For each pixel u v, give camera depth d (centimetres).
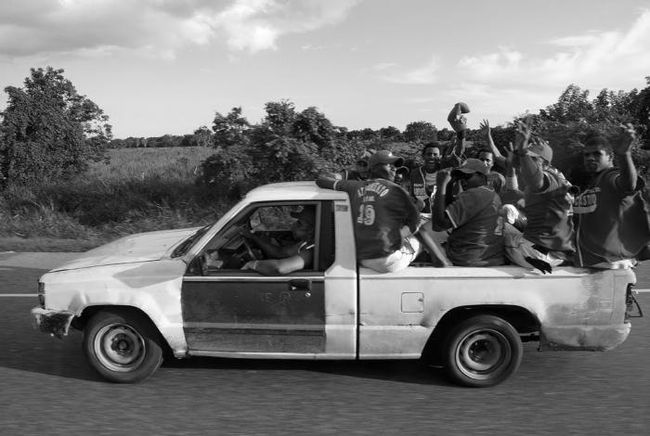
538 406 464
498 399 478
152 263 505
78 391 495
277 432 418
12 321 698
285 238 586
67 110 2130
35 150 1847
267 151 1427
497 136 1352
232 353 496
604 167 481
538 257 481
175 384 509
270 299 486
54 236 1326
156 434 415
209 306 491
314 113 1470
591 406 463
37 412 452
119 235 1312
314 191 507
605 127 1462
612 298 486
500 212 497
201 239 502
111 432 418
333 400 476
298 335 488
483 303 483
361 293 482
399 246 478
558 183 473
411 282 482
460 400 476
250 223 562
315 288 483
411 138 2103
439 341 512
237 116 1527
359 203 486
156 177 1688
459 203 491
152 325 504
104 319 500
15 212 1488
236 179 1445
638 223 470
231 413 451
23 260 1070
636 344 615
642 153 1745
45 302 504
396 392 493
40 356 582
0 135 1839
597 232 476
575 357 578
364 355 492
